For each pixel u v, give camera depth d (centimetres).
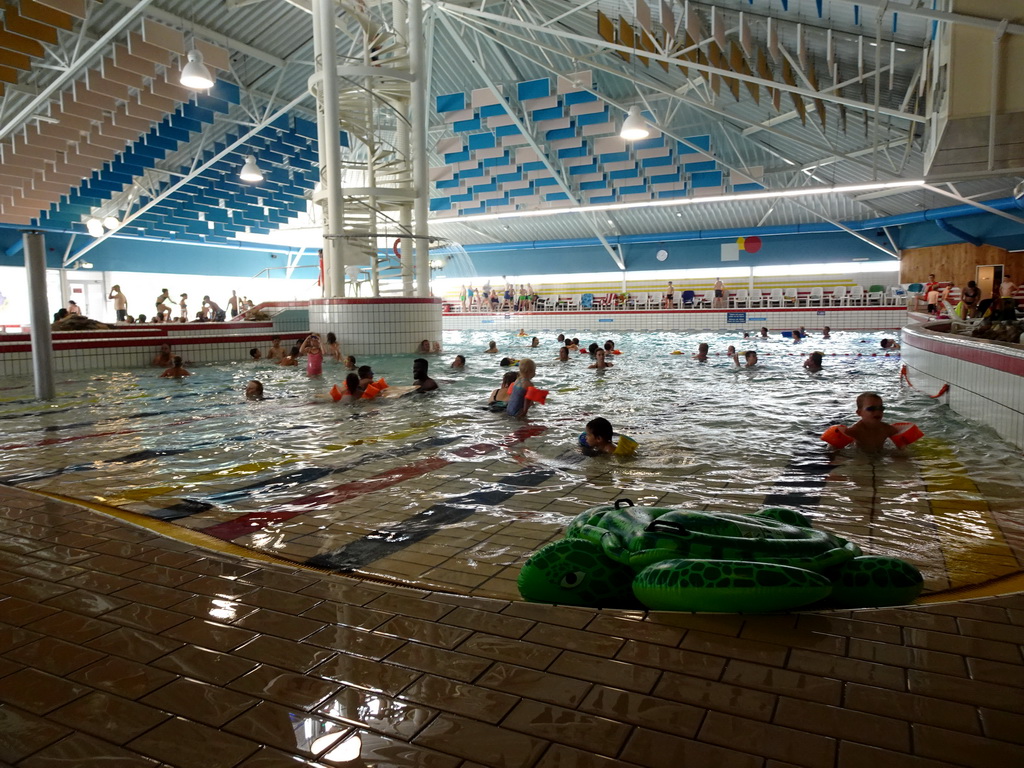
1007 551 262
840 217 2145
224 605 203
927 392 738
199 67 980
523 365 614
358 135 1350
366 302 1259
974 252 1950
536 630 184
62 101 1274
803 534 222
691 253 2452
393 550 275
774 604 185
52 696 154
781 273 2406
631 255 2536
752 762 127
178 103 1433
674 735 136
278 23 1463
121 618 195
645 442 488
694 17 978
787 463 420
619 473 402
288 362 1146
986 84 646
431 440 507
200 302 2644
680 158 1822
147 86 1316
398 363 1134
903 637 175
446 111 1747
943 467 403
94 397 761
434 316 1344
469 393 761
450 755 131
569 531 248
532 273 2703
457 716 144
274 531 302
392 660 168
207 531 303
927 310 1773
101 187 1725
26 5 970
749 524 225
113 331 1251
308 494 363
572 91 1526
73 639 182
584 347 1478
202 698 153
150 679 161
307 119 1897
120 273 2362
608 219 2386
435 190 2253
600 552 218
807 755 129
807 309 2159
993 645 170
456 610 198
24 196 1620
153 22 1134
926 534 284
